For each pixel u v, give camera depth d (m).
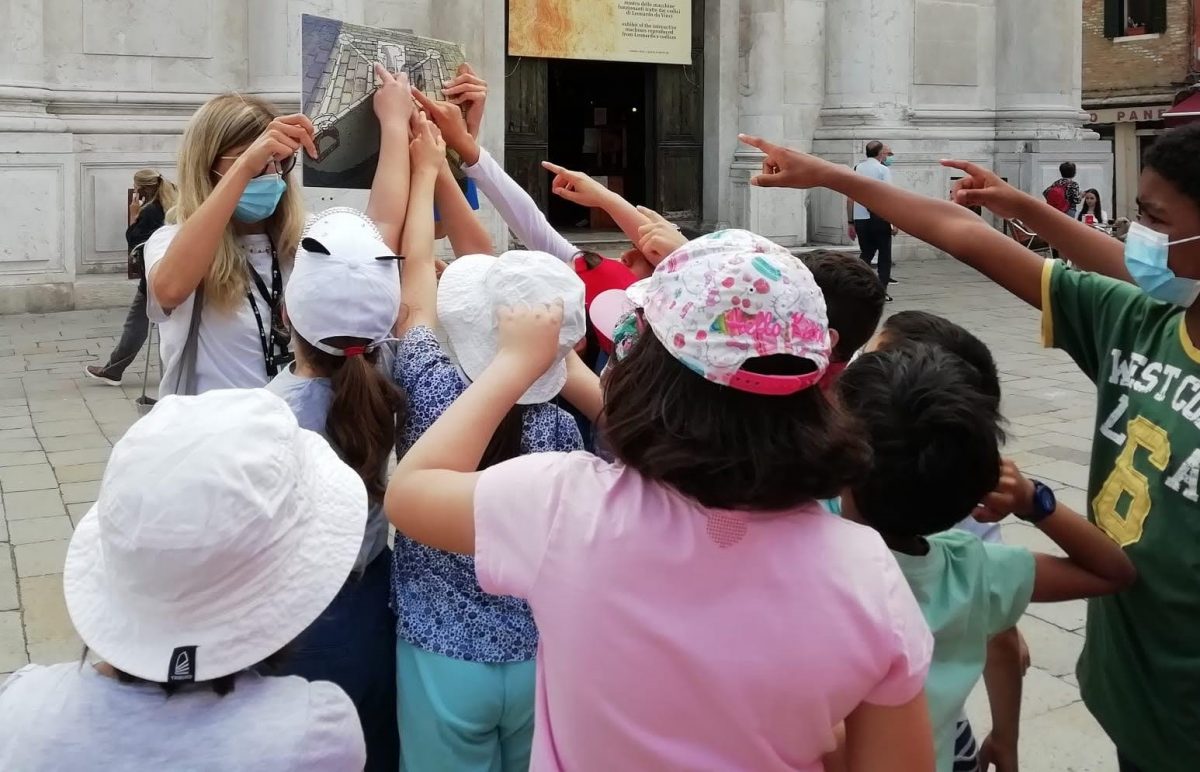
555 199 20.00
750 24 18.03
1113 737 2.29
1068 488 6.74
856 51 18.70
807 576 1.56
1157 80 27.08
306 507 1.75
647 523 1.60
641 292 1.92
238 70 14.23
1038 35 19.75
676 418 1.58
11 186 12.75
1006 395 9.35
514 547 1.67
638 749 1.57
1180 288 2.09
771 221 18.11
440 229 3.67
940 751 2.09
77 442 7.60
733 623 1.55
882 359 2.12
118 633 1.63
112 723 1.59
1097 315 2.39
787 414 1.56
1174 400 2.14
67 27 13.37
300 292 2.40
